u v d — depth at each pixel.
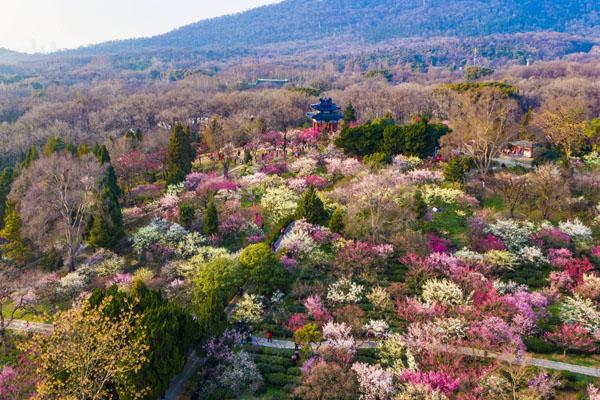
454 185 88.81
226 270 59.84
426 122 108.19
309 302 57.53
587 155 103.12
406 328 54.81
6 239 80.94
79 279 65.38
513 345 49.12
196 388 48.72
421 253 65.88
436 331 50.41
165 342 45.34
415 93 171.38
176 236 74.00
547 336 52.72
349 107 134.50
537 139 109.56
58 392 41.12
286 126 141.88
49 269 72.25
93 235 74.06
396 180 84.81
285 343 54.62
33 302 61.84
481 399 43.25
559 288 61.75
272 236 74.44
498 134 94.94
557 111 118.38
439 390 43.25
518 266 66.19
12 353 54.59
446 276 62.75
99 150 100.25
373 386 44.88
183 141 104.12
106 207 76.00
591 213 77.38
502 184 83.62
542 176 80.88
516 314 53.97
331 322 52.66
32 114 168.12
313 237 72.12
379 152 106.06
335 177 99.19
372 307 58.66
